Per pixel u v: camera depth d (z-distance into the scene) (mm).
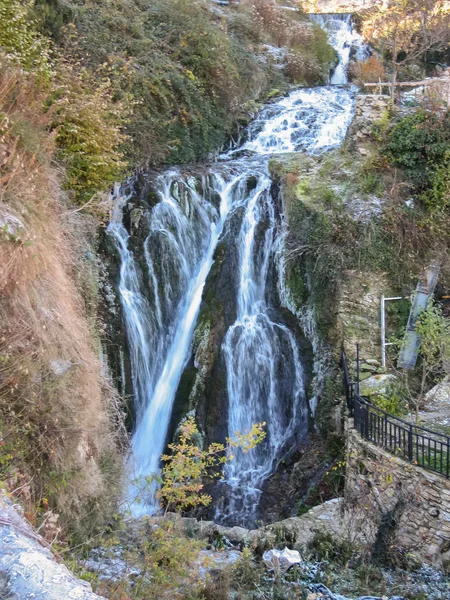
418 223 11656
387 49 19984
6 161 6781
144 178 12062
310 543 7609
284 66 19031
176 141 13406
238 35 18516
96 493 6332
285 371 11320
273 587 6312
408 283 11273
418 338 10594
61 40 11922
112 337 10281
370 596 6352
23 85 8445
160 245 11586
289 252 11852
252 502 10070
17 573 3053
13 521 3717
